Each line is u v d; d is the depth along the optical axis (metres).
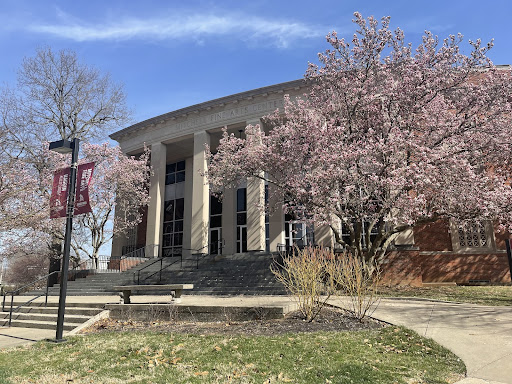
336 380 4.84
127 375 5.42
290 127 17.25
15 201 16.50
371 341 6.74
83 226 25.25
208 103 26.75
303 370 5.25
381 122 15.96
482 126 15.14
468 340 6.71
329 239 21.80
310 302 9.10
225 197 26.08
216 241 27.66
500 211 13.78
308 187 15.55
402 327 7.65
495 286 17.00
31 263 46.19
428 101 15.52
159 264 23.39
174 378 5.14
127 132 30.83
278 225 24.41
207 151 22.55
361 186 14.80
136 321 10.48
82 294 18.34
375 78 16.30
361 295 8.84
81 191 9.39
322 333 7.28
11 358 7.12
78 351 7.23
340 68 16.61
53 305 13.39
